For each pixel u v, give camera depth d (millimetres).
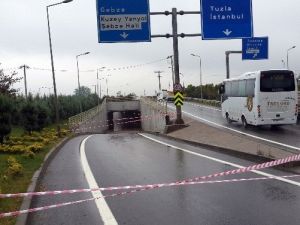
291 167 13398
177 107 30672
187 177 12898
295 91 26344
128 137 30312
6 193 10680
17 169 13328
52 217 8914
